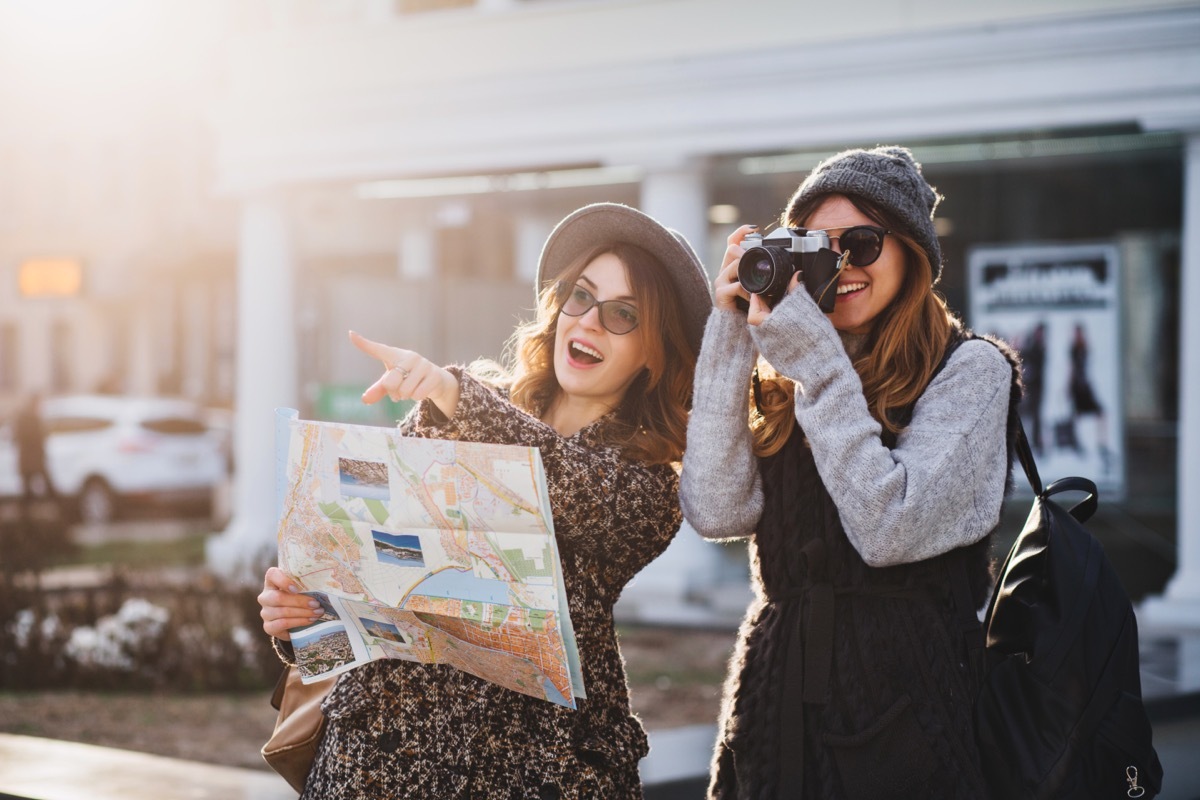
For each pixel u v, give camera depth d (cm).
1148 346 1216
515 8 1040
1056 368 968
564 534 208
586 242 235
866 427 192
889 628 196
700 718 590
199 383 2430
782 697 198
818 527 203
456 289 1193
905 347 209
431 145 1078
